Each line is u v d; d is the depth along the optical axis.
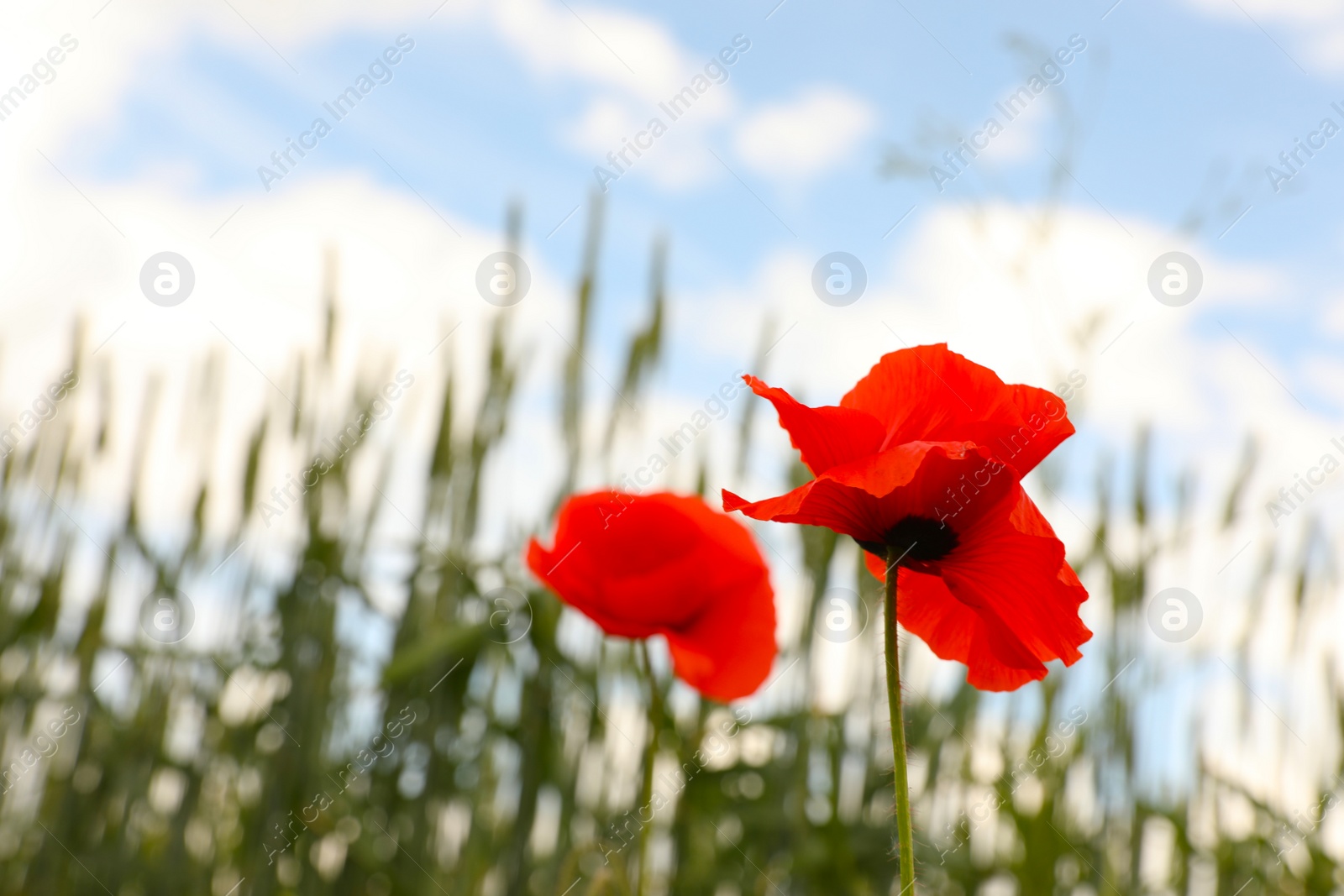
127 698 1.58
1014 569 0.70
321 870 1.36
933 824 1.45
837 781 1.33
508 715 1.38
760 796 1.41
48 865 1.47
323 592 1.43
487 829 1.41
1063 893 1.44
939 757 1.44
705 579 0.86
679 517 0.86
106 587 1.56
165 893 1.44
